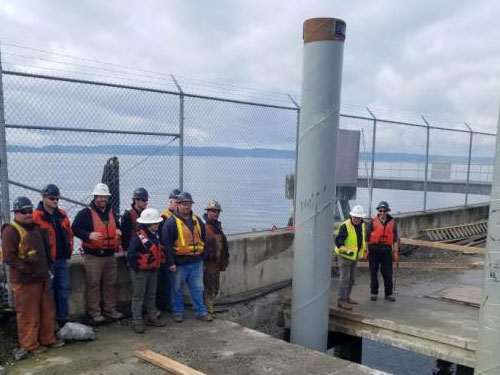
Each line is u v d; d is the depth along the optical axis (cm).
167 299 711
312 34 655
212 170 784
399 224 1258
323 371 519
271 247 901
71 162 620
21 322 531
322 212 684
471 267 1094
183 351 564
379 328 729
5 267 591
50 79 583
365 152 1130
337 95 671
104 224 616
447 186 1664
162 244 661
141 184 695
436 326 700
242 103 805
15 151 573
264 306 833
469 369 706
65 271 595
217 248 695
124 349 562
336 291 892
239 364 532
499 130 406
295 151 923
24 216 516
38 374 488
